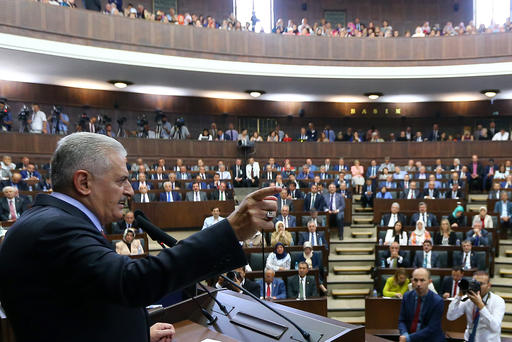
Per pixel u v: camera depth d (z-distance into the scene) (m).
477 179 10.16
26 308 0.64
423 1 14.02
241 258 0.67
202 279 0.66
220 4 13.36
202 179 9.04
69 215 0.69
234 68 10.38
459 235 6.51
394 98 13.50
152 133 11.52
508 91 12.45
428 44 10.90
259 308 1.19
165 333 1.00
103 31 9.03
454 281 5.03
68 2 9.20
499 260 6.64
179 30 9.87
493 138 11.91
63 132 9.94
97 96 11.67
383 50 10.95
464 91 12.51
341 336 1.01
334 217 7.81
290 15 13.83
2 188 7.03
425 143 11.75
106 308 0.69
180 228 7.84
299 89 12.27
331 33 11.75
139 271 0.60
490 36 10.65
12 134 9.01
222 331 1.12
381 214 7.70
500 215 7.54
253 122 13.52
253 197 0.68
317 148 11.76
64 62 9.09
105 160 0.75
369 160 11.79
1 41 7.87
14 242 0.67
